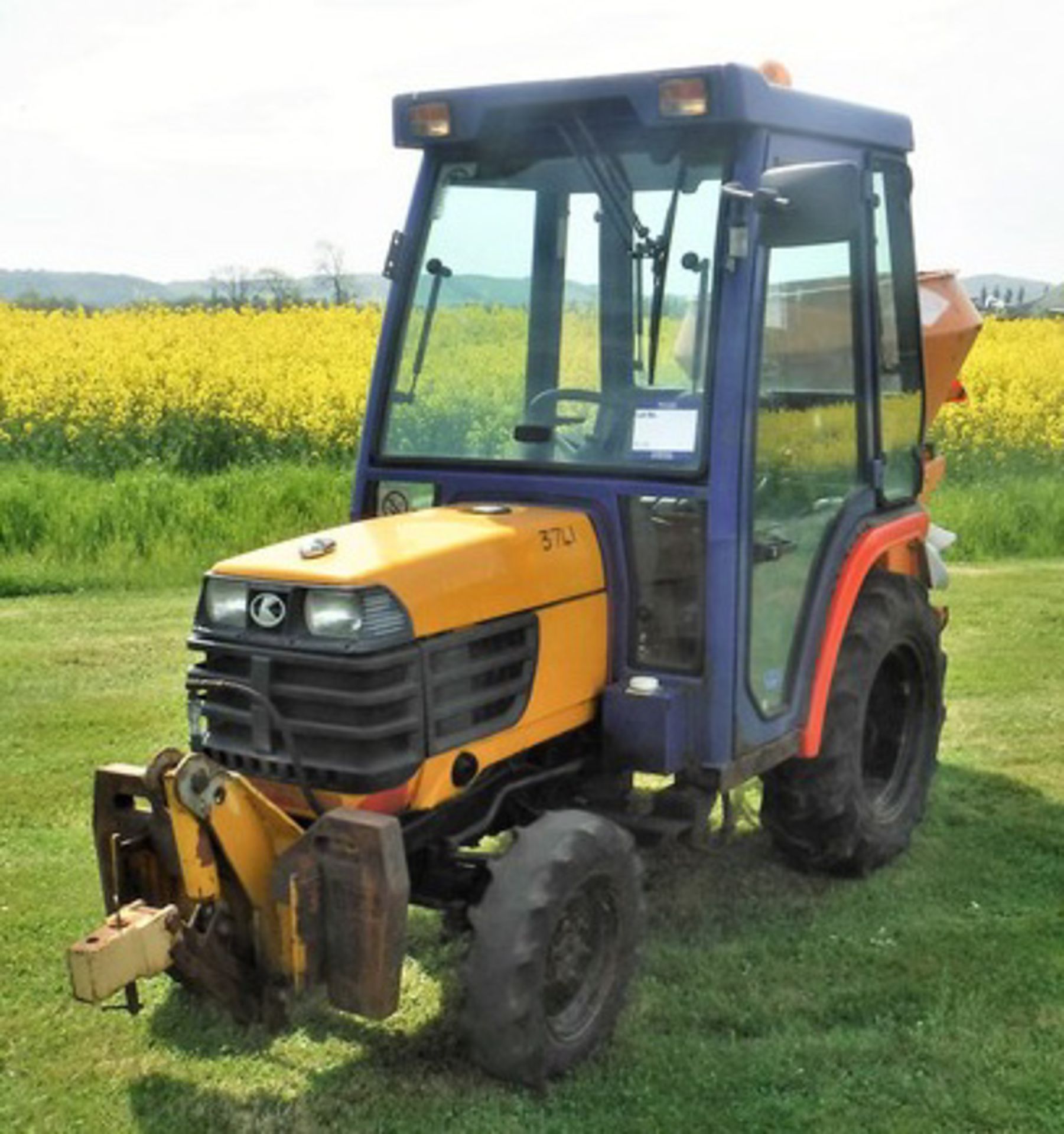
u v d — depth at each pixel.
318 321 21.91
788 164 4.21
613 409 4.19
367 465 4.55
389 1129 3.52
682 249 4.10
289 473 12.59
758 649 4.27
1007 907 4.81
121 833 3.68
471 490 4.36
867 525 4.84
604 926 3.83
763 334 4.07
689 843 4.30
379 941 3.37
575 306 4.26
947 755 6.44
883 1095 3.66
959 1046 3.88
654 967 4.36
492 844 5.27
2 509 10.62
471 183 4.44
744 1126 3.52
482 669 3.75
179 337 19.44
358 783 3.50
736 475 4.00
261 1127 3.54
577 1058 3.74
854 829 4.84
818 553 4.59
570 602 4.04
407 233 4.51
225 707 3.70
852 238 4.63
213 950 3.46
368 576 3.53
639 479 4.10
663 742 4.03
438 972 4.38
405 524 3.96
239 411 15.17
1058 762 6.34
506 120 4.31
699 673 4.11
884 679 5.24
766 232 3.90
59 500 10.98
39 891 4.94
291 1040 3.97
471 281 4.41
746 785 6.02
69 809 5.71
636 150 4.16
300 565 3.63
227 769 3.63
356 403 15.14
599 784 4.36
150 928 3.30
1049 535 12.11
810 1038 3.94
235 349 18.33
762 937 4.57
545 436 4.27
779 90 4.05
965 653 8.28
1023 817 5.66
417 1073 3.79
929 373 6.08
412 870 3.96
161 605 9.37
